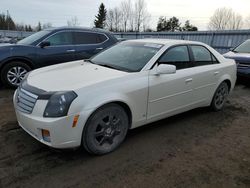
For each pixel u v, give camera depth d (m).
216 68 4.57
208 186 2.60
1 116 4.16
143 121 3.50
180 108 4.02
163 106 3.70
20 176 2.60
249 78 7.45
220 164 3.02
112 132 3.14
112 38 7.29
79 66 3.81
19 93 3.11
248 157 3.22
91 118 2.86
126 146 3.34
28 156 2.97
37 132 2.76
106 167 2.84
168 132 3.86
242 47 8.40
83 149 3.19
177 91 3.83
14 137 3.42
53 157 2.97
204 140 3.65
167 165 2.94
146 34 21.69
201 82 4.25
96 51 6.90
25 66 5.95
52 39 6.29
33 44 6.05
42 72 3.54
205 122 4.36
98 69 3.54
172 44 3.96
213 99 4.75
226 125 4.27
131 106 3.24
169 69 3.40
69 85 2.88
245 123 4.40
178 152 3.25
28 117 2.80
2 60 5.65
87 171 2.74
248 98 6.16
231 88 5.14
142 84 3.31
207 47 4.60
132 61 3.70
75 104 2.70
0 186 2.43
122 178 2.65
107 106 3.00
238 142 3.64
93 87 2.88
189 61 4.12
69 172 2.71
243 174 2.83
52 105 2.66
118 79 3.13
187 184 2.61
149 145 3.40
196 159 3.10
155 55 3.65
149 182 2.61
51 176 2.62
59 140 2.68
